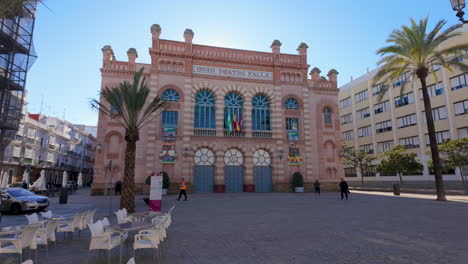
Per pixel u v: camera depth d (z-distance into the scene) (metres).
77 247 8.00
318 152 33.22
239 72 32.44
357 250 7.30
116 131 27.92
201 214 13.99
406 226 10.54
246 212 14.72
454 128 38.12
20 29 14.48
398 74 24.58
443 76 39.94
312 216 13.27
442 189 21.69
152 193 14.62
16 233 7.20
